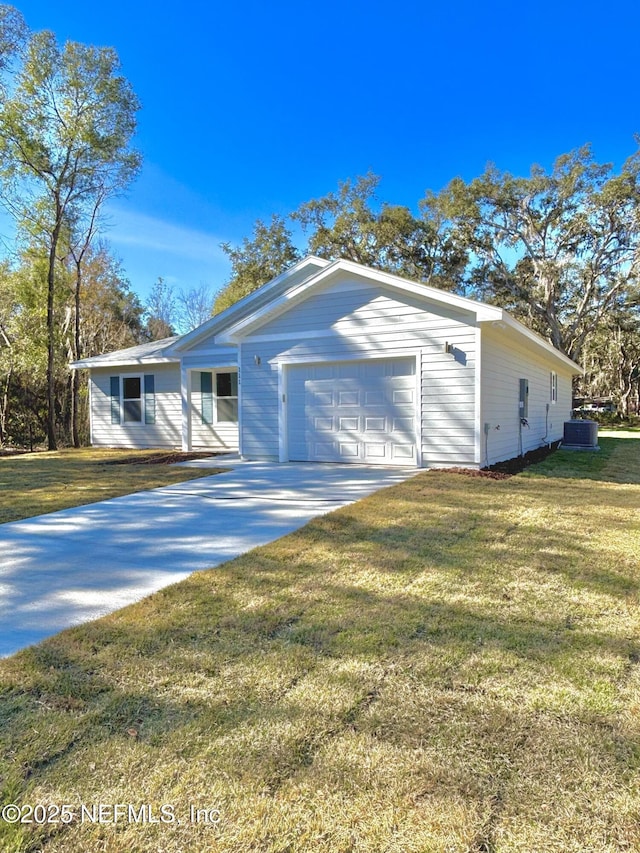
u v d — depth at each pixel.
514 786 1.70
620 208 24.70
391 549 4.34
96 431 15.78
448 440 8.80
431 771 1.76
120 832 1.53
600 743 1.91
